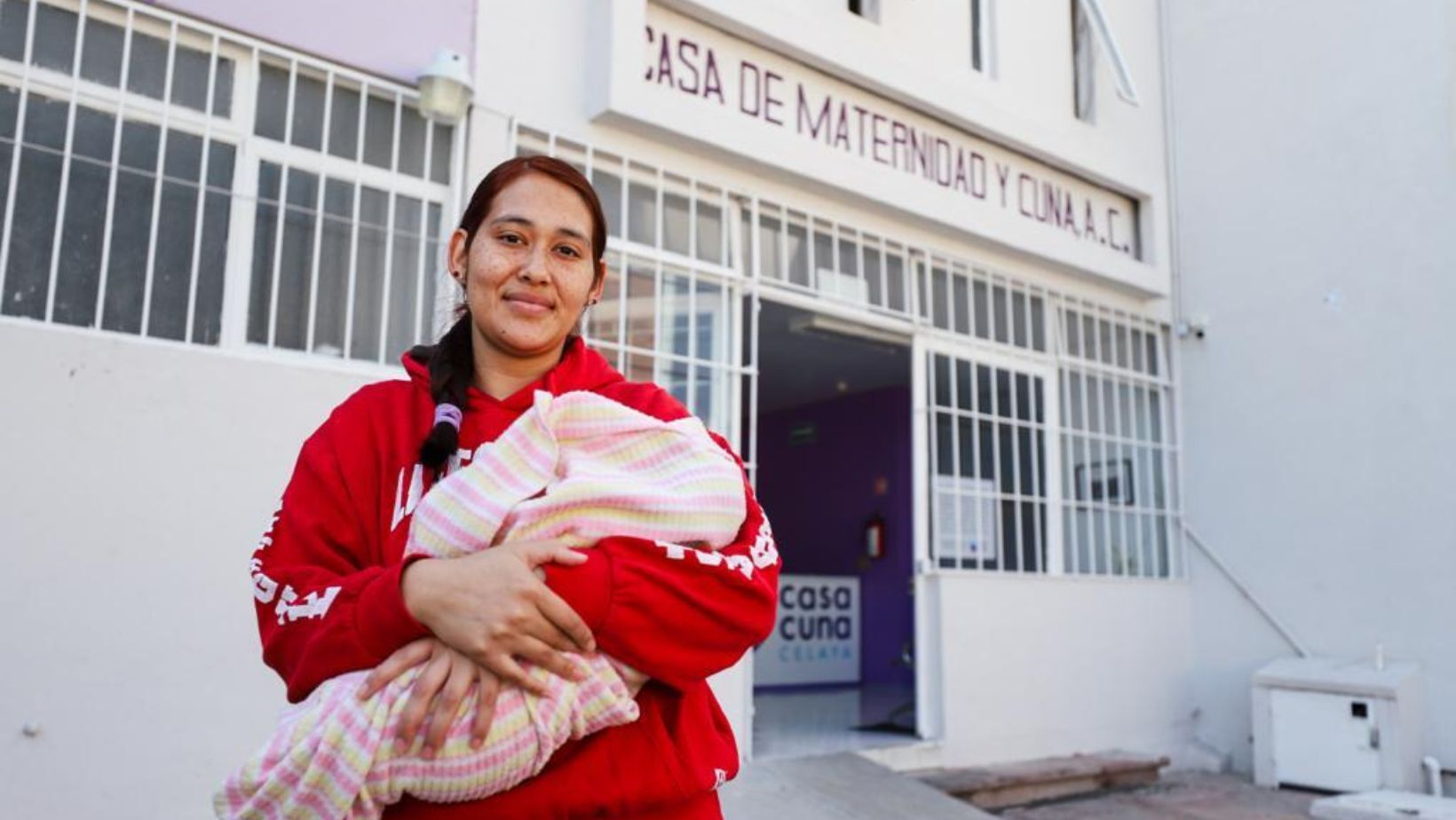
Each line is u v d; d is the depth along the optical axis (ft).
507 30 14.16
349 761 3.75
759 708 22.26
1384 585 19.72
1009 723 18.66
